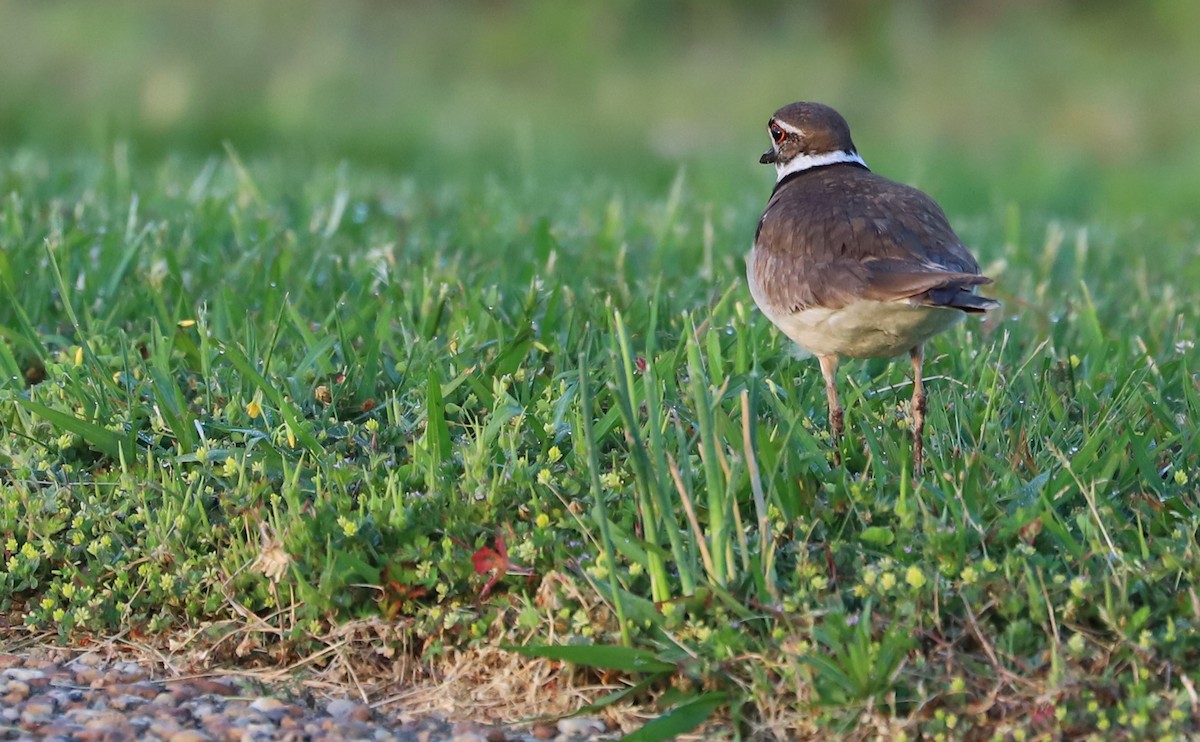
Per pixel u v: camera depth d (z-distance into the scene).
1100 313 14.52
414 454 9.66
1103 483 9.29
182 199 17.53
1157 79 39.66
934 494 9.16
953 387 10.98
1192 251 18.42
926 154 30.64
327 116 33.31
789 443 9.26
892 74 40.38
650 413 8.45
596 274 14.61
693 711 7.97
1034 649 8.08
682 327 12.63
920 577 8.11
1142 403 10.73
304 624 8.82
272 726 8.20
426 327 12.30
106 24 38.38
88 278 13.13
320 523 8.98
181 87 33.88
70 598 9.15
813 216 10.42
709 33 43.31
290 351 11.70
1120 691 7.87
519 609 8.66
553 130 33.97
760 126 35.91
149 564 9.13
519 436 9.95
